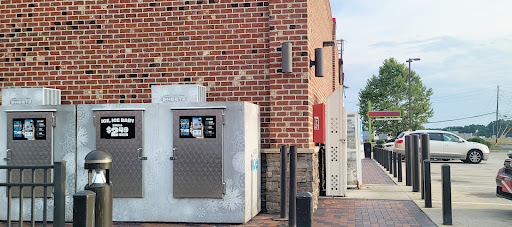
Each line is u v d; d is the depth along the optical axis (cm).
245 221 793
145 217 811
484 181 1645
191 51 955
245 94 939
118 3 976
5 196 838
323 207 1005
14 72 1004
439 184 1530
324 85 1587
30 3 1002
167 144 809
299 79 914
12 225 794
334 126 1184
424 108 7188
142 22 970
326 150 1186
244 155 793
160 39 964
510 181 905
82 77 984
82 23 986
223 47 948
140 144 811
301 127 912
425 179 1001
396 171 1934
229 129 798
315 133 1041
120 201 815
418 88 7256
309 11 944
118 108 817
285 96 917
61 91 989
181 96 854
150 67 966
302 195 492
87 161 518
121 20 975
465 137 9381
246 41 942
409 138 1477
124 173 812
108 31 978
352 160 1393
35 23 999
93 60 981
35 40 999
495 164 2592
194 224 797
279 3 922
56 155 829
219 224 793
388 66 7469
